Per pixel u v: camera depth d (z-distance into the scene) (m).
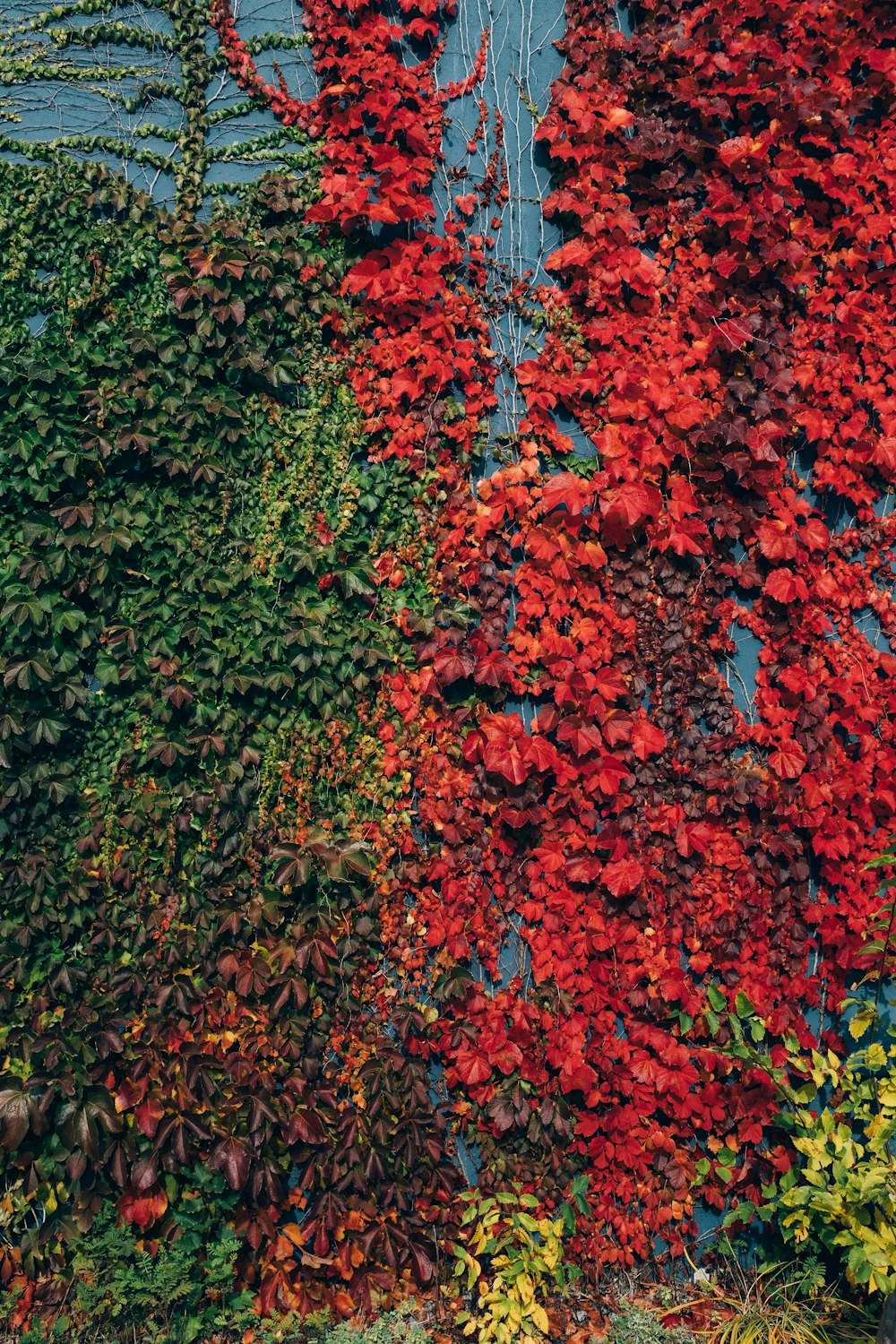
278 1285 3.50
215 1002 3.65
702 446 3.85
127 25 3.64
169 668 3.61
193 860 3.67
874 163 3.91
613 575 3.88
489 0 3.82
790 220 3.92
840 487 3.98
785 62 3.79
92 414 3.56
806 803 3.88
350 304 3.75
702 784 3.87
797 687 3.87
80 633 3.60
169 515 3.66
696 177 3.85
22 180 3.55
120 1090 3.52
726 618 3.93
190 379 3.63
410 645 3.78
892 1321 3.06
